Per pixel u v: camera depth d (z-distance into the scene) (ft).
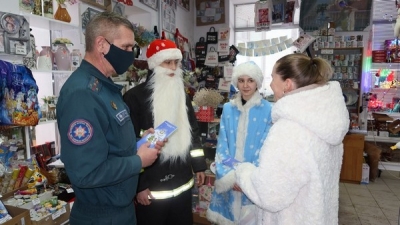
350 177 13.75
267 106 6.09
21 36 5.75
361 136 13.41
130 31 3.66
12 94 5.39
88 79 3.43
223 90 15.28
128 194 3.88
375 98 15.55
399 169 14.82
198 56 16.66
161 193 5.48
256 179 3.39
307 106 3.26
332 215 3.65
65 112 3.21
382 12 15.31
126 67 3.75
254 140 5.92
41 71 6.35
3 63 5.27
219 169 5.93
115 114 3.63
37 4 6.40
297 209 3.35
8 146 6.00
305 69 3.44
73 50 7.39
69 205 5.89
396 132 14.10
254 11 16.69
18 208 4.94
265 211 3.79
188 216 6.02
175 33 14.08
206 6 16.56
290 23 16.37
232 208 5.94
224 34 15.80
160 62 5.90
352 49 15.12
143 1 11.17
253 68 6.04
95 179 3.14
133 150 3.93
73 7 7.64
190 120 6.35
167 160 5.53
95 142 3.18
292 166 3.20
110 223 3.73
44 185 6.11
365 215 10.38
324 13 15.28
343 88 14.94
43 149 7.36
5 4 5.67
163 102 5.69
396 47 14.62
